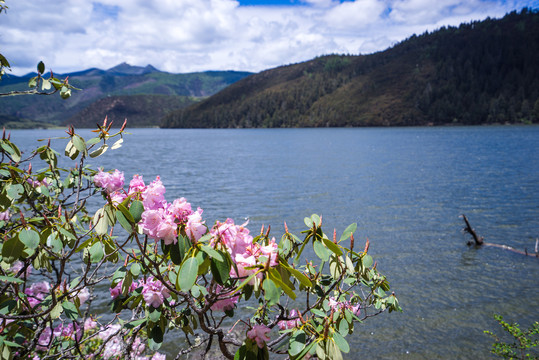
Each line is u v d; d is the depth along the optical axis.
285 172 46.88
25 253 2.28
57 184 3.28
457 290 11.80
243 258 1.83
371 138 126.06
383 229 19.83
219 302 2.24
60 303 2.38
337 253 2.04
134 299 2.51
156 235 1.78
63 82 2.94
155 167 53.62
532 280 12.48
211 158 68.44
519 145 78.31
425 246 16.69
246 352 2.02
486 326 9.62
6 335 2.49
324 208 25.73
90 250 2.01
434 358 8.37
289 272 1.94
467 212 23.36
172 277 2.39
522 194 28.75
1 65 2.88
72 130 2.36
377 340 9.10
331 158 64.50
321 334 1.92
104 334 4.68
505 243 17.06
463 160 55.00
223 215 23.94
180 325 2.79
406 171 44.81
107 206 1.97
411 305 10.83
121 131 2.38
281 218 23.14
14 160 2.55
